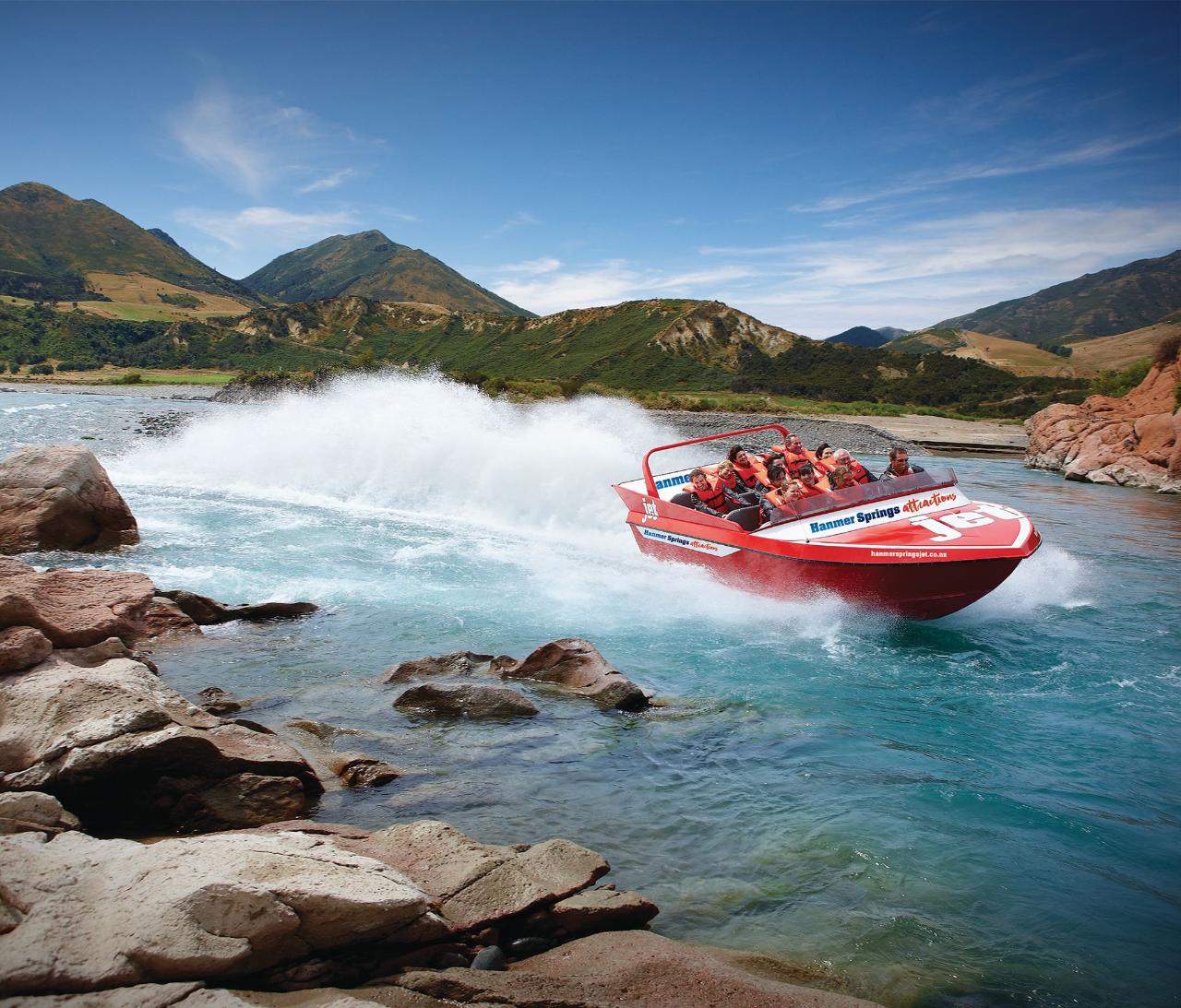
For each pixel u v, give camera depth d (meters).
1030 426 48.31
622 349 149.12
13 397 67.62
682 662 9.34
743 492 13.38
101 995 3.04
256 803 5.43
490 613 10.88
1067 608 11.81
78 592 9.02
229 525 15.66
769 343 143.25
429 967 3.80
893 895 4.90
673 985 3.79
